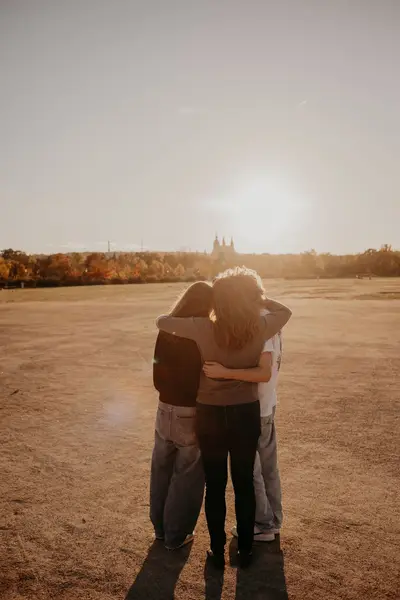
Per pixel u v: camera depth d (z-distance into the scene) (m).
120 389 8.45
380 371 9.77
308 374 9.54
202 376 3.15
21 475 4.75
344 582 3.06
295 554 3.38
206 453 3.16
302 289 54.50
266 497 3.55
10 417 6.77
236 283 3.06
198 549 3.47
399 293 44.25
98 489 4.43
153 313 25.11
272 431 3.55
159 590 3.00
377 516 3.90
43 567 3.24
